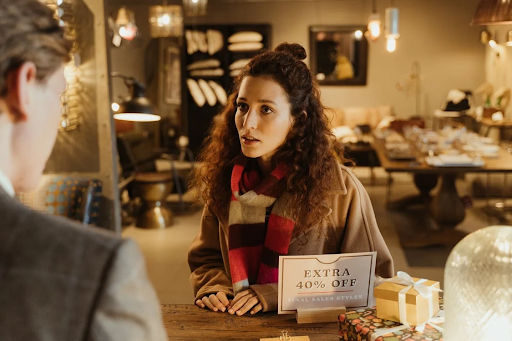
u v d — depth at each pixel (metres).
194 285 1.74
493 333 0.99
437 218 5.59
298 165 1.54
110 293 0.60
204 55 9.41
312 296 1.44
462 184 7.86
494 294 0.98
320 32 9.88
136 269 0.63
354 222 1.62
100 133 3.64
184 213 6.60
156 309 0.66
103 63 3.56
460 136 6.14
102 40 3.54
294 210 1.55
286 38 9.92
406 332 1.21
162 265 4.82
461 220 5.56
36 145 0.70
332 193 1.58
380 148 6.11
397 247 5.22
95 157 3.68
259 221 1.60
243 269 1.58
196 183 1.76
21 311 0.59
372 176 8.03
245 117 1.44
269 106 1.42
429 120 9.82
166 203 7.01
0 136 0.67
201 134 9.37
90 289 0.60
